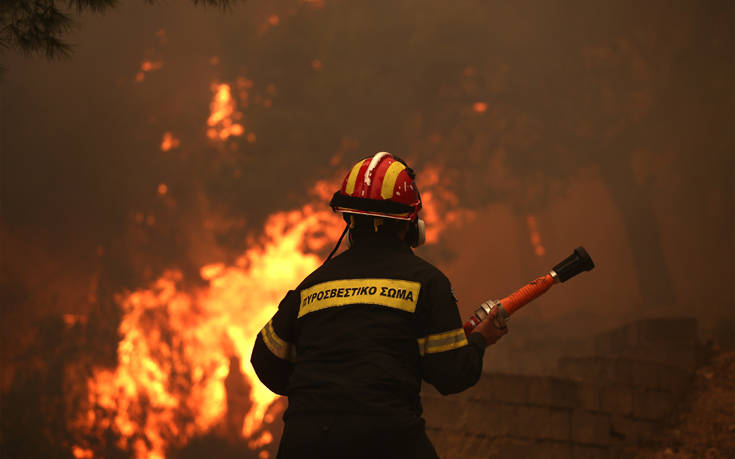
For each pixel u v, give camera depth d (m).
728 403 8.62
